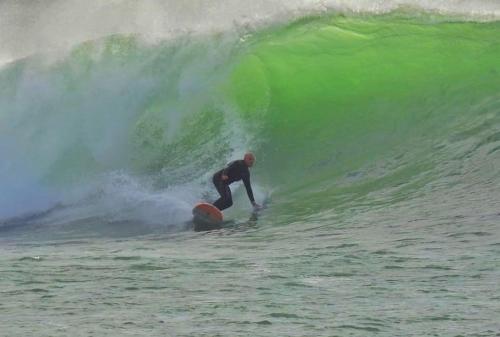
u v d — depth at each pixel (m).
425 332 24.91
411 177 56.44
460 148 58.16
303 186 59.72
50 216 61.06
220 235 50.72
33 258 41.91
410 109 64.19
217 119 66.81
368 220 49.88
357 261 37.66
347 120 64.94
